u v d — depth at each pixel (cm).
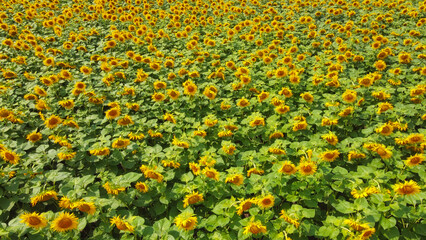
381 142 540
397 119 560
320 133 583
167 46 1105
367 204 385
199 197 403
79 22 1320
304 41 1092
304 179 448
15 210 461
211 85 730
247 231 337
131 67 890
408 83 782
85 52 1037
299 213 376
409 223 399
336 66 776
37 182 435
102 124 650
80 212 443
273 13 1416
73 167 536
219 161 514
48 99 673
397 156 488
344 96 600
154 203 464
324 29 1177
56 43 1081
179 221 348
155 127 604
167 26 1265
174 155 463
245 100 621
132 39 1057
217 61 873
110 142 552
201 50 1021
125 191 466
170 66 894
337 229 362
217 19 1439
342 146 525
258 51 905
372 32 1059
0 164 477
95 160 509
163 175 469
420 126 634
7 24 1232
